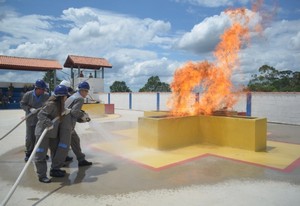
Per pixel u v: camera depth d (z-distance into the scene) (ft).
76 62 96.68
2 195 12.97
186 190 13.60
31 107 18.79
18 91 94.94
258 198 12.58
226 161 18.92
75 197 12.71
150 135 22.45
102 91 98.99
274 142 26.21
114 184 14.42
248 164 18.21
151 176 15.72
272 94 45.06
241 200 12.35
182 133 23.71
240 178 15.44
